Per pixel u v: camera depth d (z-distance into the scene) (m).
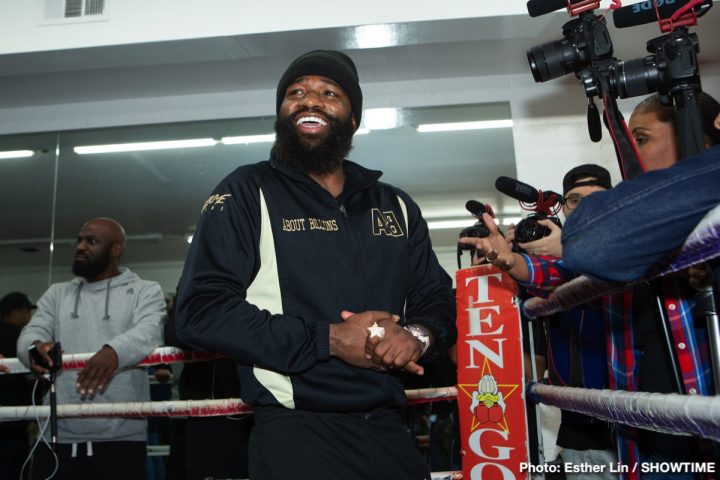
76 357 2.25
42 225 4.13
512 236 1.49
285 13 2.93
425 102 3.69
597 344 1.58
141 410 2.13
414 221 1.39
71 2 3.04
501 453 1.77
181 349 2.21
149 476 3.03
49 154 4.06
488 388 1.82
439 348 1.21
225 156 3.99
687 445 1.17
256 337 1.04
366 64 3.47
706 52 3.41
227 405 2.07
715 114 1.14
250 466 1.10
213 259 1.12
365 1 2.91
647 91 1.05
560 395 1.34
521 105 3.65
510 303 1.83
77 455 2.22
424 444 2.71
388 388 1.14
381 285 1.22
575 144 3.57
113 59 3.18
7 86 3.62
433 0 2.89
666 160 1.29
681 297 1.06
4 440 2.94
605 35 1.12
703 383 1.02
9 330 3.44
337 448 1.07
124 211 4.17
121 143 3.97
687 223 0.68
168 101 3.84
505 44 3.24
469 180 3.75
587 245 0.71
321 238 1.19
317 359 1.06
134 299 2.50
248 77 3.57
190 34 2.96
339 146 1.30
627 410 0.89
